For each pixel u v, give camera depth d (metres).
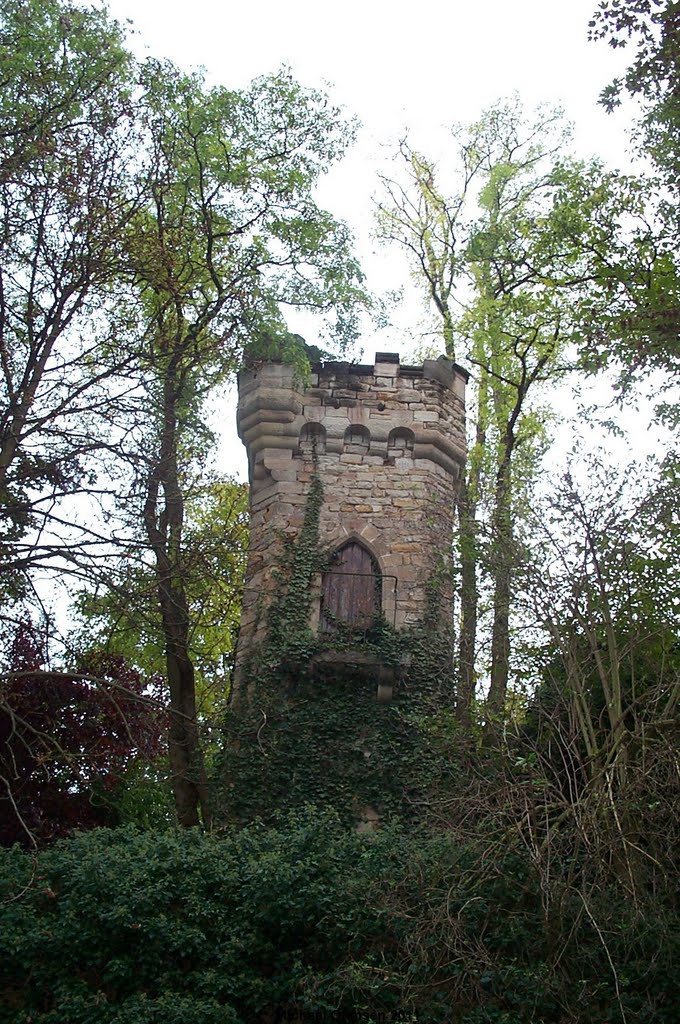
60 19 16.91
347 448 20.84
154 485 16.34
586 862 12.66
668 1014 12.45
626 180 19.27
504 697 17.16
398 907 13.39
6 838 17.67
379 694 18.88
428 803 15.27
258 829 17.06
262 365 20.78
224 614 21.38
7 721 18.22
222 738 19.22
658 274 15.67
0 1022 13.09
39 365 15.93
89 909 13.90
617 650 15.91
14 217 15.96
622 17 14.61
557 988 12.42
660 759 12.96
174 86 19.03
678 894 13.17
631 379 15.17
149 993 13.60
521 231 21.94
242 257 20.41
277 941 14.07
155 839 15.59
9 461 15.01
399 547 20.09
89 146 16.27
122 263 16.70
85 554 14.98
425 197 25.86
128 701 18.42
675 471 16.08
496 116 25.58
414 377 21.36
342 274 20.89
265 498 20.67
